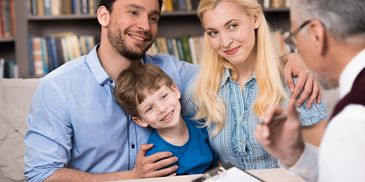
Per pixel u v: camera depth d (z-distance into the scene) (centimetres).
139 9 135
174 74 155
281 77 133
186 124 145
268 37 131
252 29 128
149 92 134
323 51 66
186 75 158
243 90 136
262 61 131
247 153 133
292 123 71
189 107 148
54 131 132
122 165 142
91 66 138
